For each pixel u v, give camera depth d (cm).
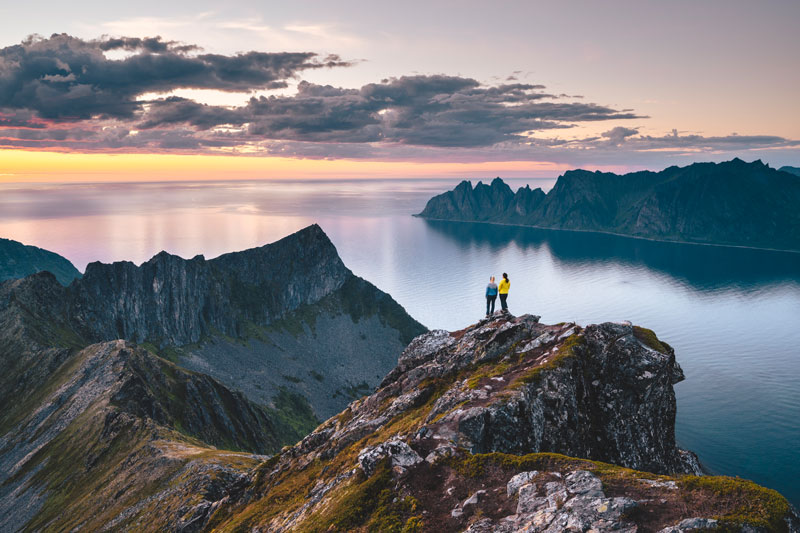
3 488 13012
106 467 11344
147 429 12219
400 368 5378
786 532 1806
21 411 17238
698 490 2058
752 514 1861
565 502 2202
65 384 17238
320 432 5203
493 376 3972
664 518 1956
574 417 3569
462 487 2678
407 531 2475
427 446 3158
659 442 3612
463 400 3672
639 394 3628
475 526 2284
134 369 17838
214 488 8256
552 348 4091
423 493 2745
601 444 3631
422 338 5506
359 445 4225
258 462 9731
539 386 3616
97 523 8819
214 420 19562
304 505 3731
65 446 13500
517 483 2495
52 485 11931
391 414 4475
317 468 4566
